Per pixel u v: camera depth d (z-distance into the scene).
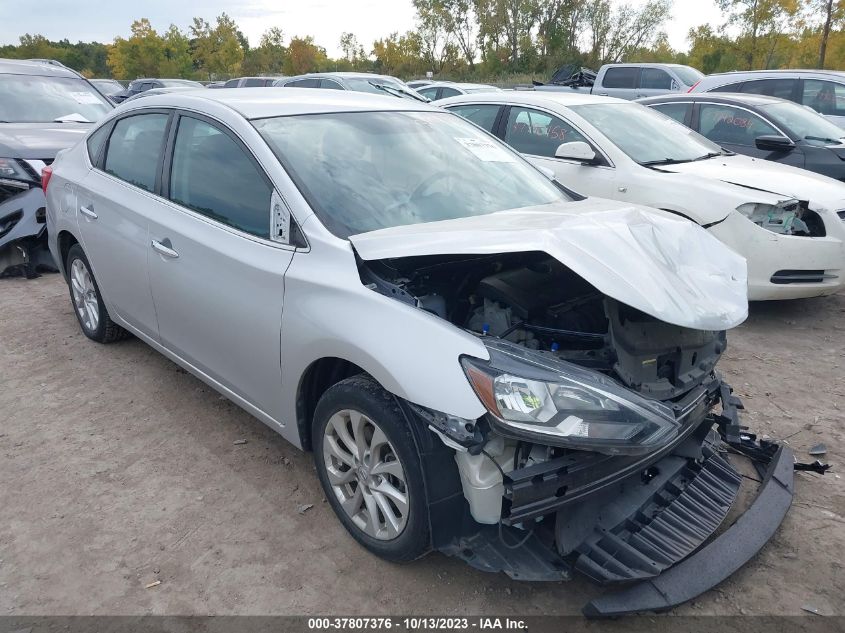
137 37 53.56
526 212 3.01
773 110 7.62
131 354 4.77
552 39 52.31
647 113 6.78
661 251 2.68
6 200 6.30
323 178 3.09
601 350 2.60
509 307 2.72
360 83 13.52
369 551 2.83
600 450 2.23
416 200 3.20
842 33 26.45
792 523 3.02
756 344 5.14
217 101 3.60
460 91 15.34
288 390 2.98
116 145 4.30
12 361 4.66
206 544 2.90
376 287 2.63
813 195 5.36
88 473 3.39
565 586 2.67
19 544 2.89
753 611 2.54
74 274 4.87
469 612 2.54
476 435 2.26
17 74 7.92
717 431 3.25
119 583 2.68
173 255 3.50
